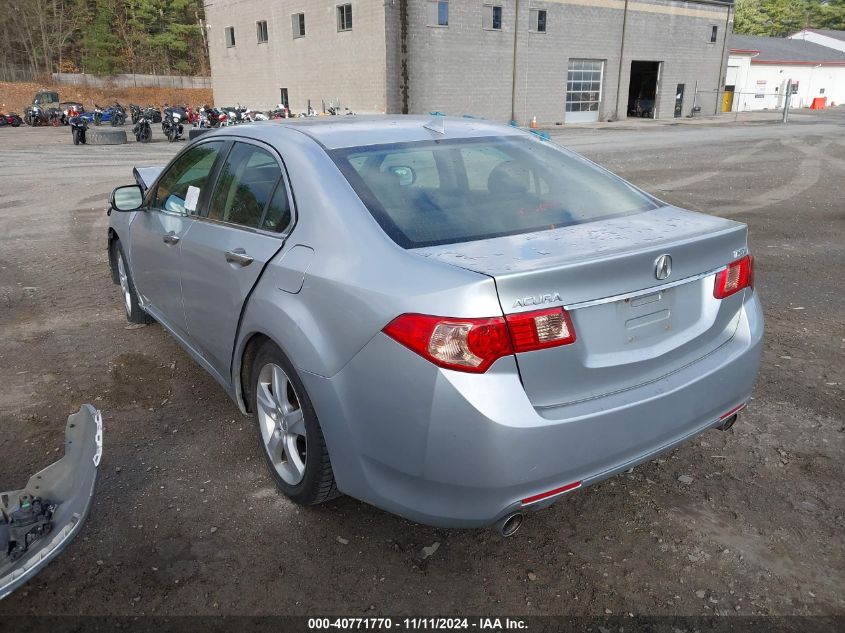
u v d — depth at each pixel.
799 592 2.49
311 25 34.34
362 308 2.36
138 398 4.07
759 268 6.98
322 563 2.67
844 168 15.80
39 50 72.62
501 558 2.69
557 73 36.03
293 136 3.15
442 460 2.20
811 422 3.71
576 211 2.90
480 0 32.31
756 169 15.74
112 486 3.17
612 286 2.32
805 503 3.01
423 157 3.06
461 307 2.13
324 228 2.68
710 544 2.75
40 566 2.20
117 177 15.20
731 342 2.82
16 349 4.87
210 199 3.55
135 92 62.47
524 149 3.39
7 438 3.61
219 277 3.22
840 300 5.87
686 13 40.69
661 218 2.89
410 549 2.75
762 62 54.38
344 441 2.48
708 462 3.35
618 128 33.09
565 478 2.28
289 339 2.63
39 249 8.14
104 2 70.50
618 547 2.75
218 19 41.88
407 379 2.22
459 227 2.63
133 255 4.66
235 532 2.85
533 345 2.17
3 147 23.56
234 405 3.98
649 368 2.49
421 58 31.39
